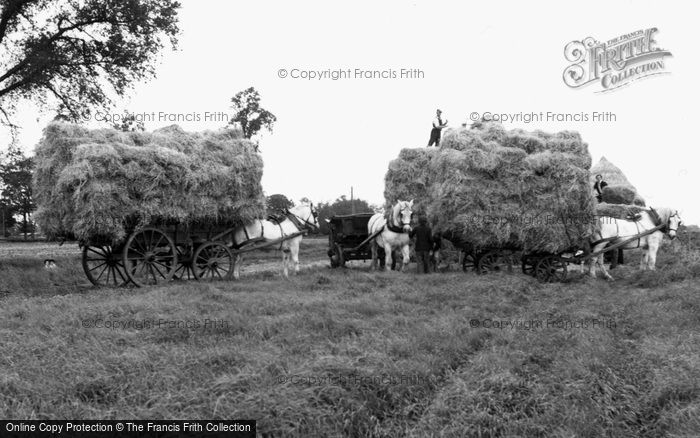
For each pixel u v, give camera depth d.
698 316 8.04
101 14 17.61
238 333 6.95
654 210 15.49
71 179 10.59
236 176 13.04
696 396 4.80
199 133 13.45
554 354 6.29
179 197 12.17
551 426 4.37
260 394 4.53
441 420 4.49
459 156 13.34
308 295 10.37
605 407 4.75
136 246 12.31
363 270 17.34
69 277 15.88
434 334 7.01
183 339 6.70
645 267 15.78
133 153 11.55
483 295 10.36
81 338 6.49
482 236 13.47
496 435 4.33
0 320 7.75
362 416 4.51
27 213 50.34
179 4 18.83
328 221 18.89
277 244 15.15
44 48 16.88
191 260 13.38
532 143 14.01
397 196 18.70
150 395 4.63
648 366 5.73
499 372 5.41
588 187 13.63
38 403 4.51
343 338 6.68
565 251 14.24
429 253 16.33
